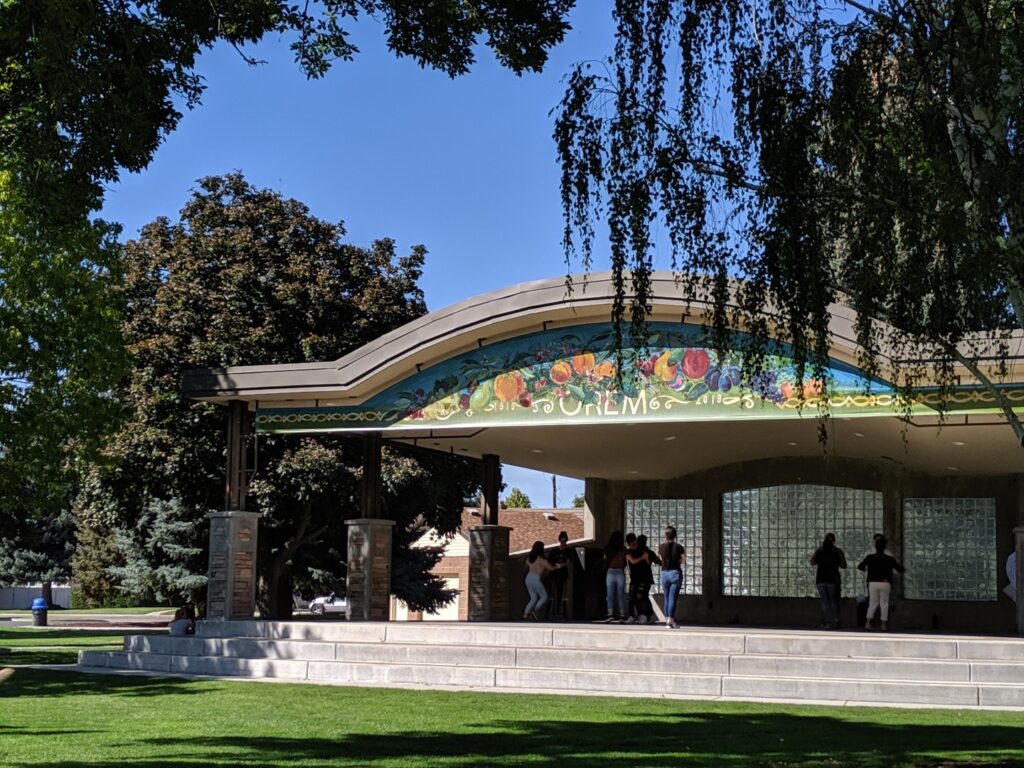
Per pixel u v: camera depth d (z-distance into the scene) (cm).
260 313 3359
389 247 3625
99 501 3378
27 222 2575
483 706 1591
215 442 3195
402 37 1380
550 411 2144
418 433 2503
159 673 2111
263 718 1476
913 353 1368
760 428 2328
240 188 3519
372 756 1163
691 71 1223
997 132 1200
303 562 3528
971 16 1183
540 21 1349
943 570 2842
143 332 3381
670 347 2052
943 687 1642
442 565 5547
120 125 1391
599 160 1262
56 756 1163
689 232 1246
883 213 1205
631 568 2478
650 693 1750
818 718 1471
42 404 2709
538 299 2097
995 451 2381
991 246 1127
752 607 3016
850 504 2958
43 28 1245
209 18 1395
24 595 8544
